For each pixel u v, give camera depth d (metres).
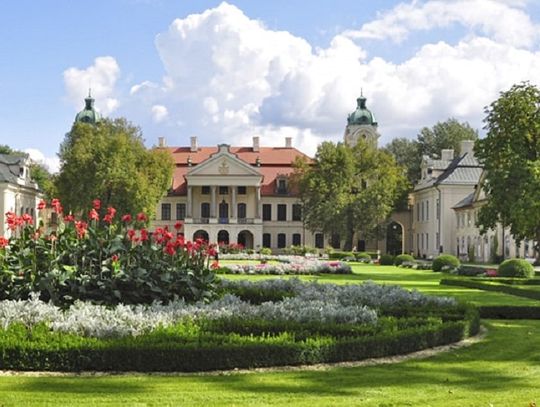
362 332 13.65
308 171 82.69
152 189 69.50
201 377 11.13
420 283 35.66
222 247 75.06
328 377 11.29
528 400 10.04
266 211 95.75
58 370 11.41
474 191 77.44
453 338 14.96
